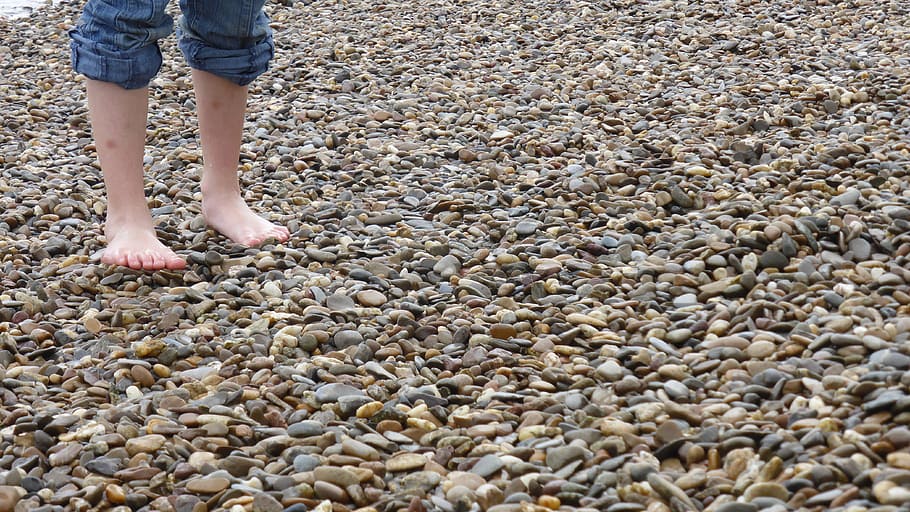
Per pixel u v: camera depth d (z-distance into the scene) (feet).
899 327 8.09
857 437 7.40
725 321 8.42
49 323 8.90
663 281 8.95
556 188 10.38
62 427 8.00
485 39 15.21
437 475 7.60
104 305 9.09
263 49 9.64
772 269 8.86
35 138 12.25
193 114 12.75
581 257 9.36
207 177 9.86
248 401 8.16
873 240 9.02
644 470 7.47
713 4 16.26
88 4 9.11
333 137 11.64
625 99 12.57
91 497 7.59
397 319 8.76
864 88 12.04
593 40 14.71
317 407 8.14
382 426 7.95
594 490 7.42
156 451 7.85
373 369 8.36
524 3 17.33
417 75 13.57
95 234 10.02
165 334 8.79
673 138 11.16
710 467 7.50
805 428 7.55
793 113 11.70
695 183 10.20
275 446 7.85
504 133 11.64
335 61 14.32
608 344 8.43
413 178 10.80
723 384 8.02
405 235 9.80
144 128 9.36
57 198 10.61
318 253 9.50
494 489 7.45
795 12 15.43
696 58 13.69
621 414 7.83
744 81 12.70
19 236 10.05
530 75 13.41
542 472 7.56
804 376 7.91
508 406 8.04
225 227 9.82
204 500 7.58
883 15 14.84
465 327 8.63
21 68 14.82
